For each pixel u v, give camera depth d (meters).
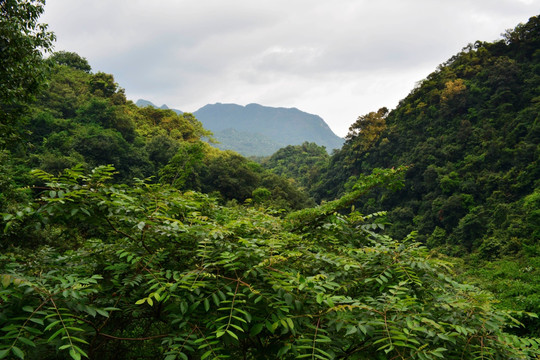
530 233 37.09
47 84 7.75
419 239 53.44
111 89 76.88
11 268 1.97
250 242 1.98
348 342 1.88
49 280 1.89
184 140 75.38
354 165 82.56
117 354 2.16
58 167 35.06
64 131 47.69
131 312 2.15
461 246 45.97
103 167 1.97
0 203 8.00
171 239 2.30
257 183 56.22
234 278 1.93
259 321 1.77
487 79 73.38
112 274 2.10
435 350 1.64
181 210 2.55
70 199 1.78
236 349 2.07
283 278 1.90
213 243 2.15
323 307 1.92
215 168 51.94
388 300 1.90
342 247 2.73
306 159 126.38
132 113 74.56
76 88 71.31
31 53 7.36
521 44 76.25
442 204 53.59
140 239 2.10
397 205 63.53
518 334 11.04
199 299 1.76
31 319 1.41
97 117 59.09
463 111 71.00
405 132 75.44
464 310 2.05
